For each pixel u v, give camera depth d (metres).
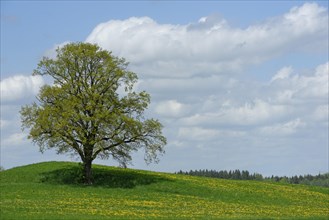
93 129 74.19
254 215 53.56
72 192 67.50
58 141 73.69
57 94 74.62
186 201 63.56
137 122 74.06
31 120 74.19
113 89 76.75
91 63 77.12
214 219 46.91
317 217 49.88
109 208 54.84
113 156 76.19
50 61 76.31
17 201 57.47
